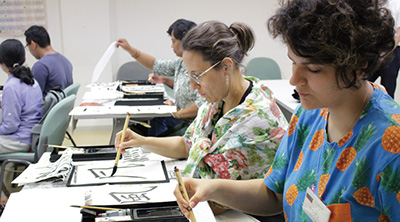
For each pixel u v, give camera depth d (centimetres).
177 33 264
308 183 85
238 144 126
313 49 61
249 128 128
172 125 295
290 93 309
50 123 222
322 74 65
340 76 64
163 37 472
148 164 151
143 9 459
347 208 74
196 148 134
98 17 430
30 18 436
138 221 104
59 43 450
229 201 100
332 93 68
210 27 124
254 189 102
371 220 71
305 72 68
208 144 133
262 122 128
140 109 240
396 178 65
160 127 293
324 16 60
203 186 96
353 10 61
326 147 81
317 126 87
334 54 61
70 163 145
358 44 60
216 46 121
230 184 100
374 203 70
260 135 128
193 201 92
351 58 60
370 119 72
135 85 334
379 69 67
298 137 93
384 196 67
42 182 133
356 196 72
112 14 452
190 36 123
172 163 154
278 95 300
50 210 111
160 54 477
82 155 155
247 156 127
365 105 74
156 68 296
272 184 99
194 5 466
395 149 66
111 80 450
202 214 111
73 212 110
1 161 271
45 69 321
